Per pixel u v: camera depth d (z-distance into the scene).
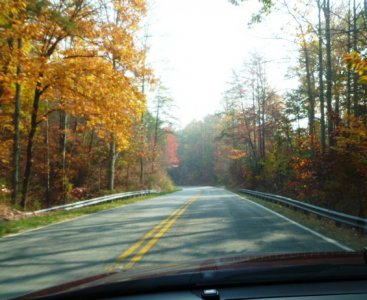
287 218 15.45
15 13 14.95
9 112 24.42
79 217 16.89
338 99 23.89
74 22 17.55
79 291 2.63
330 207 17.69
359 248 8.89
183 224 13.46
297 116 36.62
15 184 19.75
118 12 20.20
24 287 6.03
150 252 8.58
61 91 19.33
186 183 122.75
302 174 21.44
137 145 44.50
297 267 2.77
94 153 40.59
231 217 15.79
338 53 20.62
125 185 43.12
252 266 2.86
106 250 8.92
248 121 49.00
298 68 26.94
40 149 34.53
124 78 18.89
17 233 12.19
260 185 44.28
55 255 8.47
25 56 16.38
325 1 18.14
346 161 16.47
